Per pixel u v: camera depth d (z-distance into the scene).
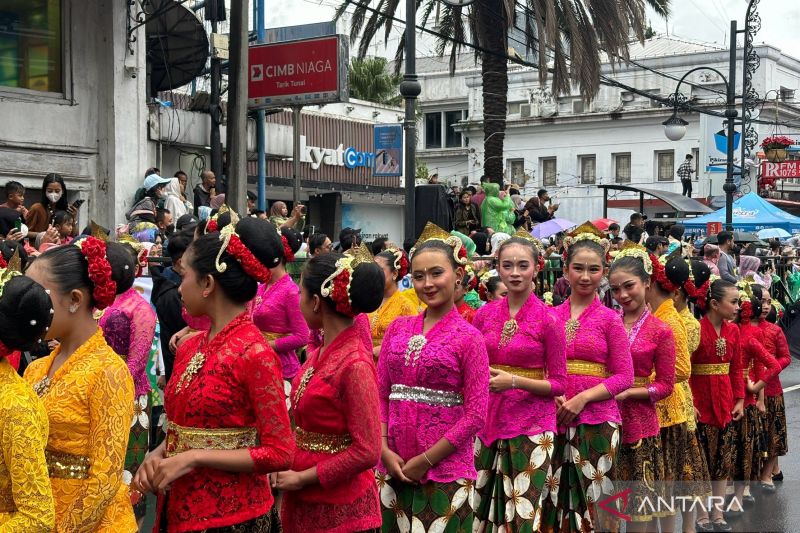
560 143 43.22
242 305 3.66
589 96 19.61
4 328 3.09
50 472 3.60
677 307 7.21
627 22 19.67
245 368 3.52
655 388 6.31
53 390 3.62
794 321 10.51
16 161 13.00
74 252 3.69
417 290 4.85
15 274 3.22
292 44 16.16
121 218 13.73
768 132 41.34
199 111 16.69
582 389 5.98
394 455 4.73
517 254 5.70
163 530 3.66
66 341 3.72
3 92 12.89
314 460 4.04
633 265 6.43
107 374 3.63
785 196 41.53
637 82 41.75
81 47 13.56
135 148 13.97
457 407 4.75
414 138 11.63
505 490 5.56
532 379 5.63
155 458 3.62
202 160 16.70
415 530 4.67
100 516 3.54
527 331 5.64
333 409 4.01
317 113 23.44
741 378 7.70
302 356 9.02
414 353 4.77
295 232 7.14
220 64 16.56
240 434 3.54
